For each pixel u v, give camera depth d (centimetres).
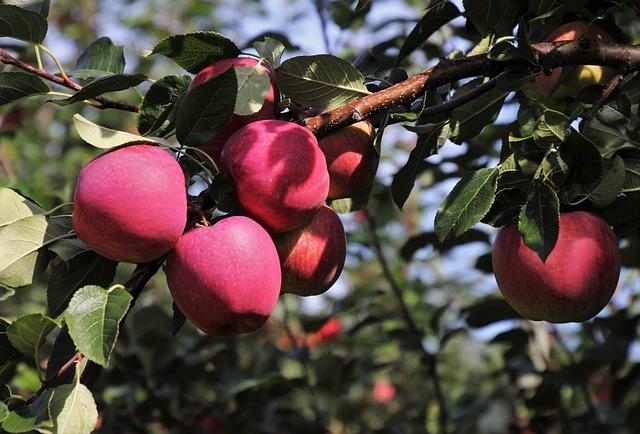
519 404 199
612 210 111
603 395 206
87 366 103
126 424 164
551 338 190
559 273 108
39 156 240
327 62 109
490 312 161
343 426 194
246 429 165
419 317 193
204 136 105
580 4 112
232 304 101
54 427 97
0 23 111
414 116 110
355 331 181
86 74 118
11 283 104
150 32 306
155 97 112
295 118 110
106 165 101
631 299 181
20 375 162
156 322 170
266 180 104
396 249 237
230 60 110
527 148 106
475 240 159
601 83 117
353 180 115
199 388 180
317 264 111
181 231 102
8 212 105
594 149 104
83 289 97
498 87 111
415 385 238
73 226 103
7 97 110
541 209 103
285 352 180
